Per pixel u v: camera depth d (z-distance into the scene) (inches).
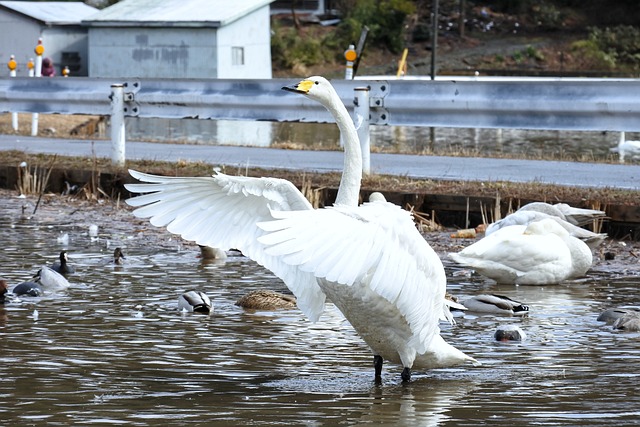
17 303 426.3
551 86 635.5
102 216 660.7
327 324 398.3
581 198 597.6
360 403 299.3
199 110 754.2
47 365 335.6
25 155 813.2
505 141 1245.7
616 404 294.8
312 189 657.0
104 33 2320.4
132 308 419.2
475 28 3344.0
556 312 422.6
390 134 1353.3
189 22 2249.0
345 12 3284.9
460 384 320.2
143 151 850.1
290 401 300.8
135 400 299.9
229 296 444.5
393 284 289.4
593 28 3307.1
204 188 320.5
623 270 509.7
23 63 2357.3
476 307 426.3
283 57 2940.5
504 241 483.2
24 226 623.8
